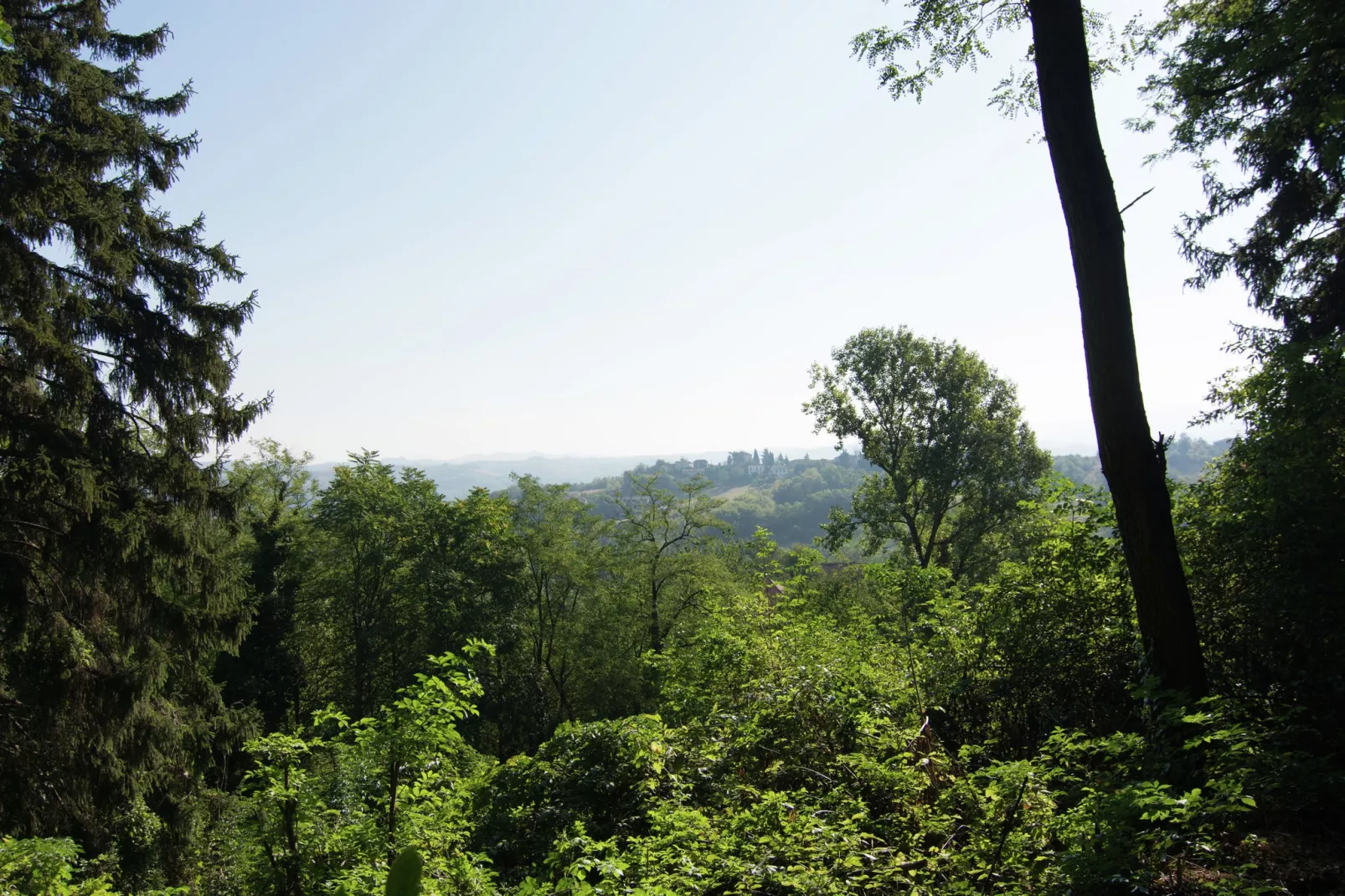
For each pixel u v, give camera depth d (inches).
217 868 299.4
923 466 1229.7
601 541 1288.1
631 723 294.4
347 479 1079.6
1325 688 211.5
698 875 179.3
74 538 455.2
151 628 510.3
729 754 275.3
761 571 551.8
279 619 989.2
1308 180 493.0
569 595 1312.7
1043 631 284.8
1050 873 156.4
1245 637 237.6
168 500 519.5
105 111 488.1
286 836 208.4
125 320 498.6
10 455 425.1
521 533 1222.9
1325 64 317.4
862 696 293.3
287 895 201.3
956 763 248.7
